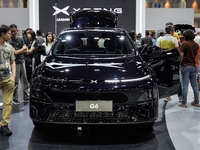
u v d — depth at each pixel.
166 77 3.55
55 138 2.92
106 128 3.25
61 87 2.56
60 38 3.76
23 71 4.64
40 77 2.75
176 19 15.25
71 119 2.54
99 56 3.29
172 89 3.63
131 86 2.57
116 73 2.72
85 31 3.88
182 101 4.45
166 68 3.56
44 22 12.94
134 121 2.56
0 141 2.82
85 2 12.93
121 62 3.04
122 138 2.92
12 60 3.13
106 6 12.98
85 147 2.66
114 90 2.53
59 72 2.76
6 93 3.07
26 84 4.74
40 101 2.63
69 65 2.93
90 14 4.55
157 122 3.56
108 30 3.96
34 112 2.66
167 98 4.91
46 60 3.19
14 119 3.69
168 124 3.46
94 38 3.69
